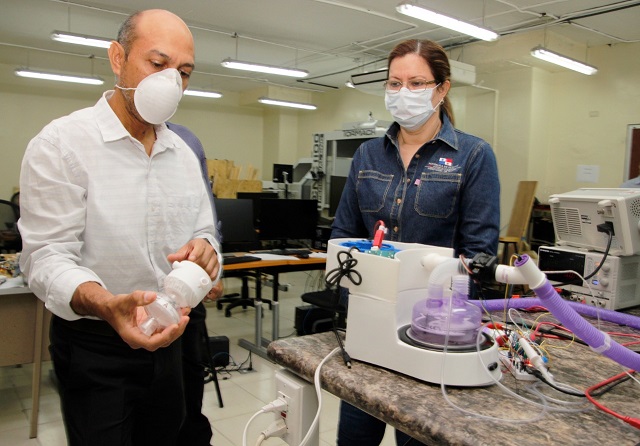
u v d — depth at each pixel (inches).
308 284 237.1
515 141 242.5
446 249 35.9
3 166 321.1
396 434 56.4
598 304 62.4
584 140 232.2
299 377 36.4
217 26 234.1
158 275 43.4
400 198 51.9
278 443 87.7
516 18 201.9
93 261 40.6
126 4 206.8
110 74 348.2
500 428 25.7
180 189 45.4
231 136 414.9
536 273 28.9
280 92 381.4
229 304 182.4
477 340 31.5
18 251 128.5
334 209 203.8
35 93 330.0
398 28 228.7
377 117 336.8
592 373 34.7
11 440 88.5
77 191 38.6
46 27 240.1
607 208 61.6
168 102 39.0
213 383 115.9
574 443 24.4
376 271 33.0
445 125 52.1
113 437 40.5
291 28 234.2
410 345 31.9
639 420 26.5
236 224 148.9
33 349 91.0
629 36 209.2
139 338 32.3
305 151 409.4
